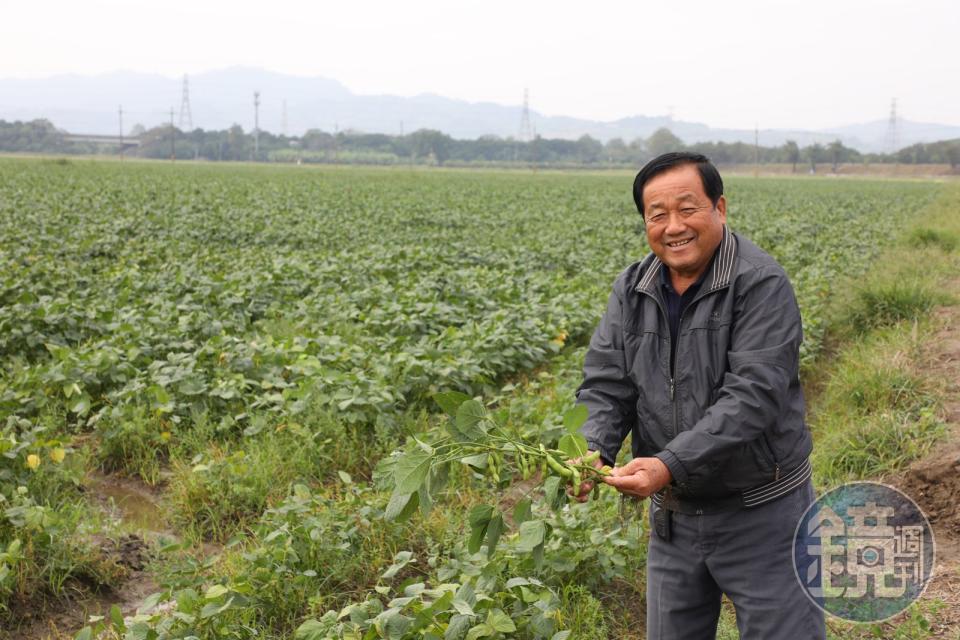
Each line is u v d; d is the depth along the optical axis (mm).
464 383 7363
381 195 33062
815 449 5992
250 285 10594
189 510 5426
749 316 2541
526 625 3783
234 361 7359
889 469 5547
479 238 18547
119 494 5961
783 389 2494
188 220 19281
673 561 2822
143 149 168125
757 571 2631
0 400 6633
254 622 4027
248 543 4930
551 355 8766
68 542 4734
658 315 2719
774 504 2617
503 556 4180
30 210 20359
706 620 2910
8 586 4336
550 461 2465
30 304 8781
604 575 4340
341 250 15398
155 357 7781
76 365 7152
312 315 9602
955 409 6332
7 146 163250
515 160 169750
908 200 35562
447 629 3357
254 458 5895
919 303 9523
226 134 175500
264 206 24250
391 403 6629
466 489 5539
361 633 3639
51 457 5617
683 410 2664
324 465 6031
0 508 4785
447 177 61500
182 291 10547
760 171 133875
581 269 14172
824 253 14914
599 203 32188
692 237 2582
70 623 4355
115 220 18500
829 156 136000
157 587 4719
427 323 9258
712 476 2566
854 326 9586
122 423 6406
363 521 4820
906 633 3777
